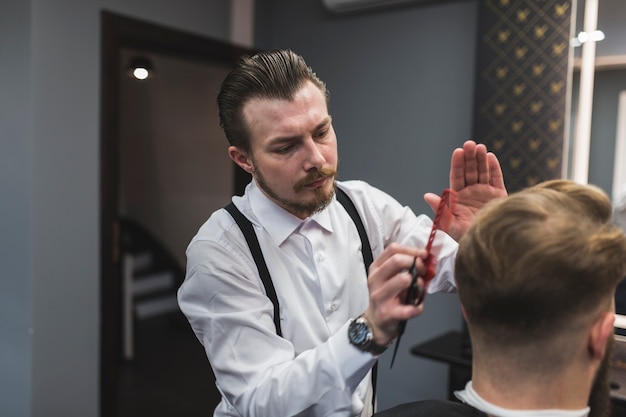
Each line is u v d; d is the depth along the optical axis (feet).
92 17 7.87
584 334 2.06
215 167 15.24
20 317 7.67
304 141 2.99
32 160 7.36
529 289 1.99
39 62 7.35
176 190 16.52
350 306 3.69
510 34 7.26
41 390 7.66
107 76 8.08
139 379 11.70
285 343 3.12
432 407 2.57
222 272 3.28
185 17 9.00
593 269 1.97
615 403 4.82
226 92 3.18
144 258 17.31
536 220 2.07
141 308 16.20
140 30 8.39
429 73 8.41
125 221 17.75
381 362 9.22
